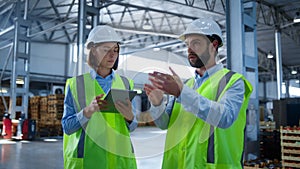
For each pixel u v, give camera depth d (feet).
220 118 3.33
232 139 3.77
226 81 3.80
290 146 12.03
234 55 14.30
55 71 52.49
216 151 3.67
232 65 14.33
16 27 32.30
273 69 65.21
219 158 3.64
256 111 14.73
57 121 36.09
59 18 43.27
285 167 12.10
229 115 3.40
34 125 32.37
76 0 36.11
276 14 35.22
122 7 38.32
